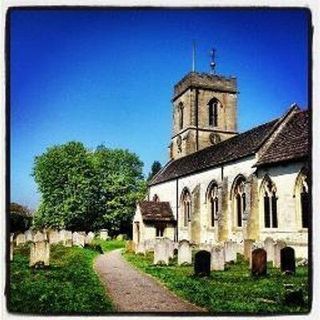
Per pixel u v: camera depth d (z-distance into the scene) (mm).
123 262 20281
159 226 37250
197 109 48875
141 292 11203
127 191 52469
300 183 21688
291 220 21969
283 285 11867
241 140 30719
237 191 28359
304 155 21234
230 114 50000
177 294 10875
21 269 14570
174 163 44562
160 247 18438
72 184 45906
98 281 12633
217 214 29125
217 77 49750
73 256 20547
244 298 10016
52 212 45188
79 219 46562
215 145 36625
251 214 24812
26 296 9719
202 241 32625
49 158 45625
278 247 16641
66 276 13281
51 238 28375
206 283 12523
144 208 37938
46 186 45500
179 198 37156
